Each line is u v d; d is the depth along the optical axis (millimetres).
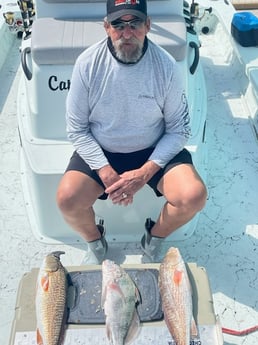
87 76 2012
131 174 2096
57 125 2453
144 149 2213
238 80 3705
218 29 4172
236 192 2840
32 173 2357
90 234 2275
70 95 2086
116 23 1871
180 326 1741
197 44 2715
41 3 2449
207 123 3316
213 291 2354
